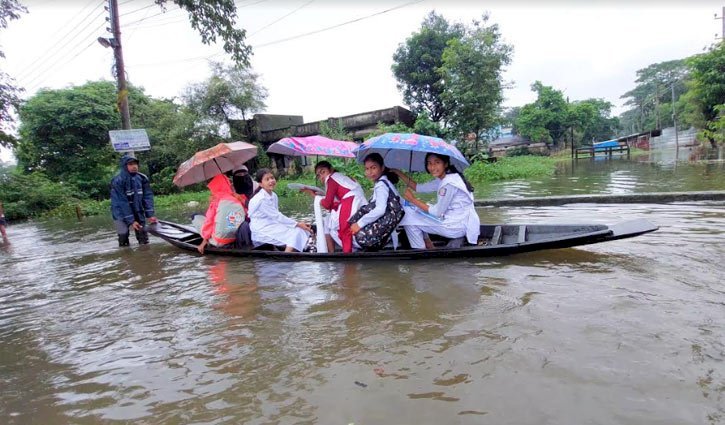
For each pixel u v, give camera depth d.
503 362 2.38
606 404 1.95
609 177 14.59
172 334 3.14
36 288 4.87
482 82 21.44
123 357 2.83
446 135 21.02
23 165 22.52
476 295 3.46
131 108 23.81
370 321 3.08
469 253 4.56
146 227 7.08
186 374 2.53
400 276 4.11
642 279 3.61
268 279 4.37
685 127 39.47
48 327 3.52
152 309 3.75
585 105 48.03
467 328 2.85
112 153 21.88
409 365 2.43
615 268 3.98
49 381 2.58
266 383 2.36
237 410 2.13
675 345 2.44
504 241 5.06
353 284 3.96
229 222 5.81
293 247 5.46
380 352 2.61
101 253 6.87
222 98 22.95
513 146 49.00
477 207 9.50
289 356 2.65
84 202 19.41
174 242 6.45
